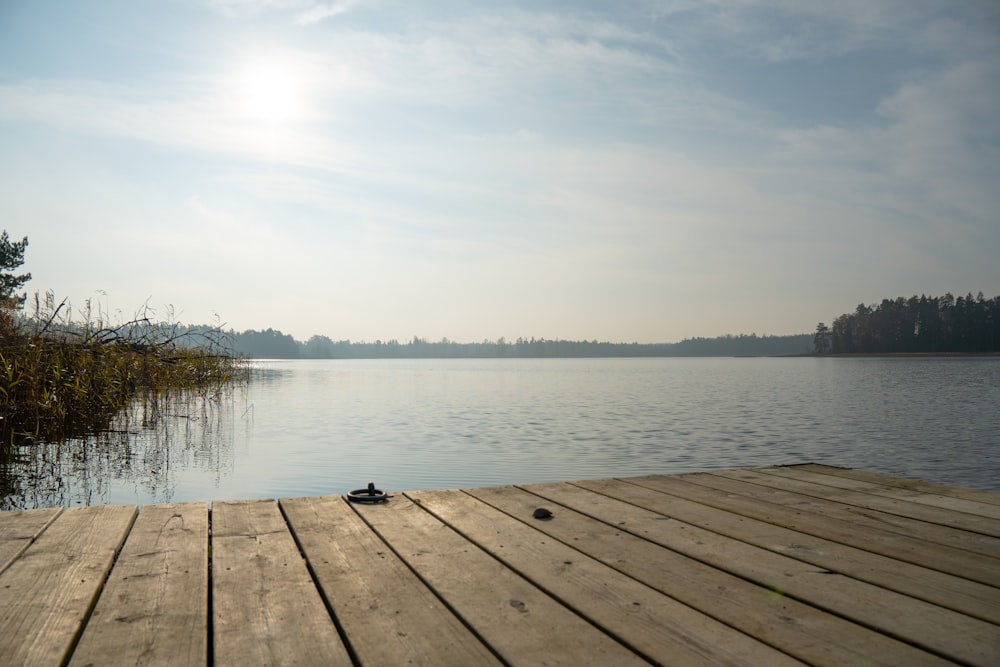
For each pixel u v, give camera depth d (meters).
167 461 8.85
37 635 1.96
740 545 2.93
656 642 1.92
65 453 9.05
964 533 3.14
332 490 7.48
